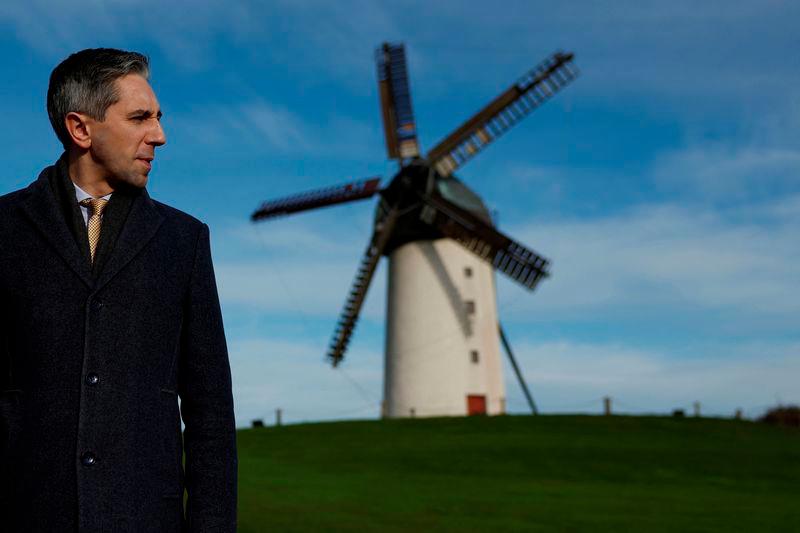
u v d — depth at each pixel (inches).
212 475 159.2
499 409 2129.7
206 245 169.8
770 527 796.6
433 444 1579.7
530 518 841.5
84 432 146.3
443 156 1995.6
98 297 151.9
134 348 152.9
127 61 158.9
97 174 160.2
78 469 144.8
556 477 1263.5
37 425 146.7
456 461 1385.3
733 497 1077.8
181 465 158.4
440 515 848.9
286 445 1616.6
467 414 2084.2
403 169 2011.6
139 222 158.9
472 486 1121.4
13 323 152.4
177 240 163.9
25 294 151.9
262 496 947.3
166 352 157.6
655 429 1784.0
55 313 150.8
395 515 840.3
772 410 2086.6
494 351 2146.9
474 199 2071.9
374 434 1736.0
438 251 2107.5
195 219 172.1
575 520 830.5
